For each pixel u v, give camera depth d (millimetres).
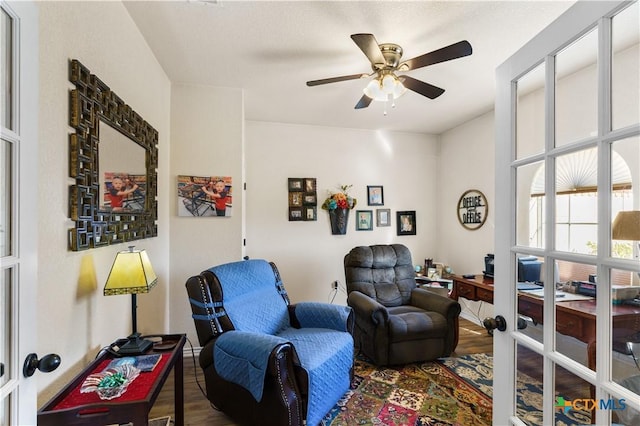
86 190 1282
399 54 2002
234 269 2113
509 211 1076
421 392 2109
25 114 827
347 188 4020
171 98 2676
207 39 2016
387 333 2438
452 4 1677
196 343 2703
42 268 1041
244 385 1586
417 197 4270
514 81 1073
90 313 1362
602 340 766
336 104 3182
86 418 973
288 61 2303
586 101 816
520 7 1695
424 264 4262
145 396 1044
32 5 857
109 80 1536
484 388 2158
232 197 2785
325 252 3920
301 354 1738
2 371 776
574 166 854
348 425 1764
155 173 2201
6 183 794
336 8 1711
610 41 760
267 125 3770
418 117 3598
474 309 3584
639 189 754
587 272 811
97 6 1416
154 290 2273
